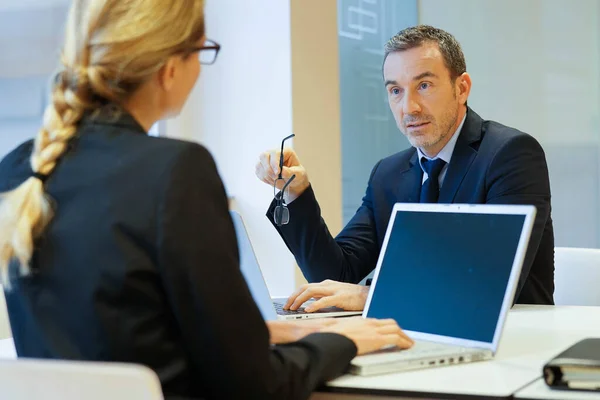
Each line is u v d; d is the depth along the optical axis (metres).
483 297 1.41
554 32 3.89
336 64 3.81
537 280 2.19
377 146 4.13
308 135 3.69
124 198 1.09
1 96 3.46
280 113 3.66
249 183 3.76
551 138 3.93
